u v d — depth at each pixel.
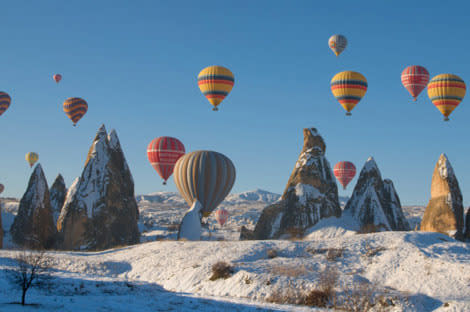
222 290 33.28
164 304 28.02
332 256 38.53
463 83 59.56
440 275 32.72
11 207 141.38
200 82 63.75
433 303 28.75
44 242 67.56
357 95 62.06
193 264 39.34
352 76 61.81
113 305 26.27
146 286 35.81
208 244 45.38
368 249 39.53
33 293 29.11
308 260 37.94
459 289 30.55
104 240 68.06
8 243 65.62
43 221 68.44
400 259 36.59
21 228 66.88
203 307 27.66
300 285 31.69
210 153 60.59
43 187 70.50
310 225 70.75
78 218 67.75
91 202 69.25
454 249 38.44
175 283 36.66
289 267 35.06
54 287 31.72
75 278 36.22
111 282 35.56
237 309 27.33
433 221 65.81
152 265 41.47
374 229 69.56
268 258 39.56
